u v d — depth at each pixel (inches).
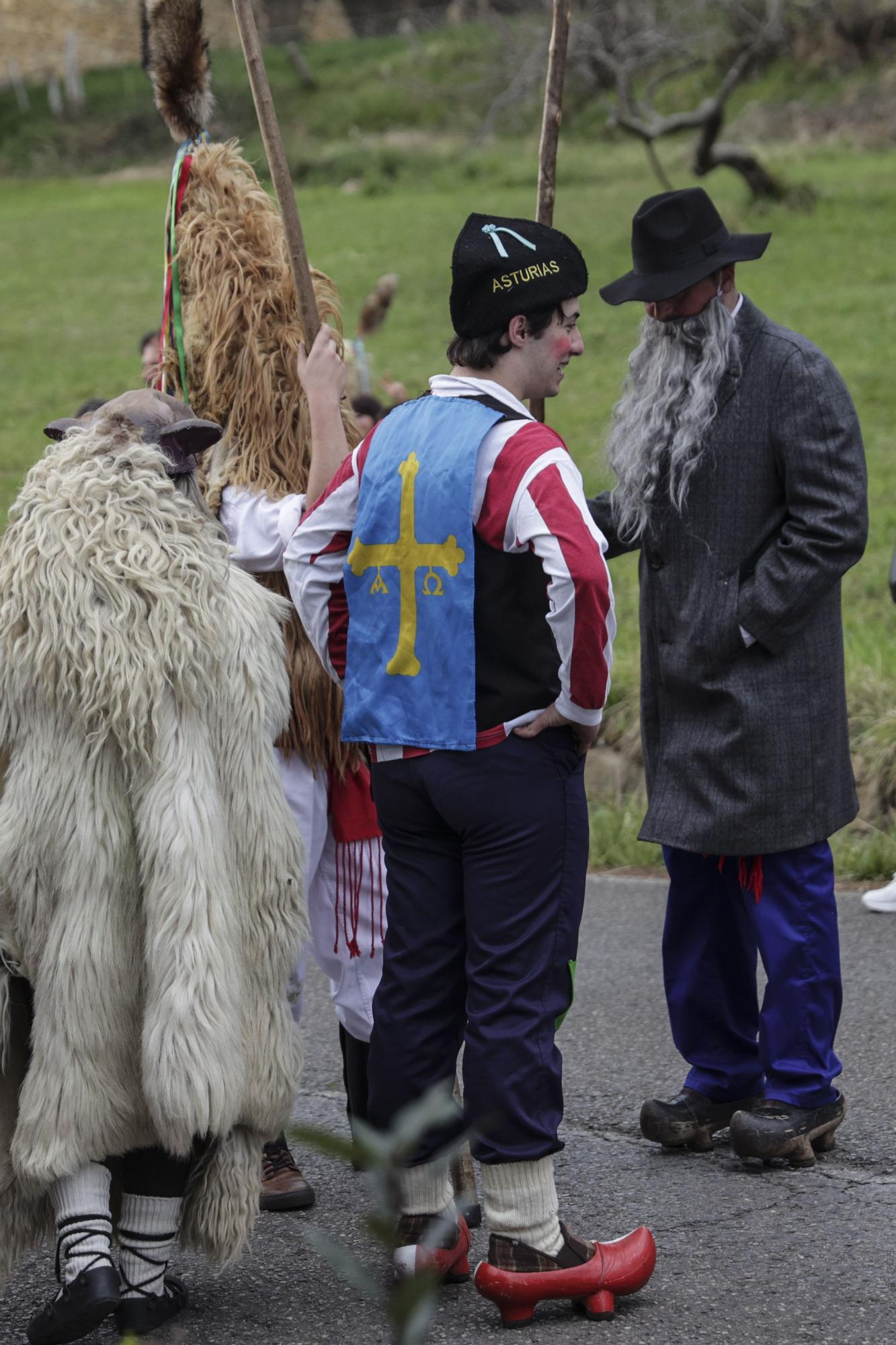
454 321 418.3
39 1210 402.0
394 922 430.3
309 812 496.1
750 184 3590.1
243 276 519.2
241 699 395.9
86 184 5925.2
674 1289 434.3
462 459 400.5
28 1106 382.3
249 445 513.0
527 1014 408.5
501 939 409.4
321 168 5123.0
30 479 402.3
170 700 384.8
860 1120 546.0
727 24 4790.8
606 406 2159.2
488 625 403.9
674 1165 523.5
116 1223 413.1
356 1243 469.4
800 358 498.9
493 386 413.4
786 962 510.3
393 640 415.8
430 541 406.3
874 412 2016.5
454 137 5565.9
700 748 516.7
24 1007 397.4
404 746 418.0
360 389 1192.2
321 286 537.3
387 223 3951.8
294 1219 491.5
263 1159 506.0
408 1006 426.6
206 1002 376.2
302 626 474.9
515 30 5275.6
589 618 388.5
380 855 503.2
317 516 434.3
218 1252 407.5
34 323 3198.8
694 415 502.3
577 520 390.6
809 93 4761.3
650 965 724.0
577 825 415.2
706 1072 537.0
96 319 3208.7
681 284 495.2
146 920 381.4
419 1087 426.0
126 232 4421.8
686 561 515.5
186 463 418.0
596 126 5123.0
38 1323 384.5
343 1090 605.6
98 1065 382.6
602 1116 565.3
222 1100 377.1
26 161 6318.9
